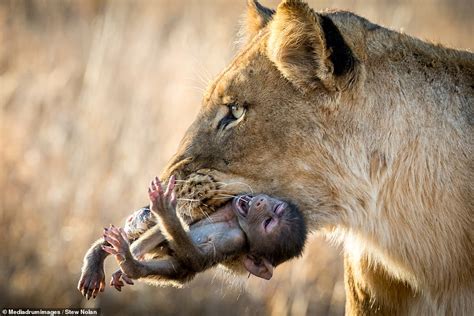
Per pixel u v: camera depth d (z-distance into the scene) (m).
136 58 19.72
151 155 16.80
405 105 9.52
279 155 9.54
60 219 16.09
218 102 9.78
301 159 9.53
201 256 8.91
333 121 9.54
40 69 20.81
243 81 9.69
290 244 9.30
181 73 18.84
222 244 9.26
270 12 10.95
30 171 16.72
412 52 9.70
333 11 10.10
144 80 18.69
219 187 9.55
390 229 9.58
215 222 9.45
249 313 15.01
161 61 19.69
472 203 9.31
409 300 10.00
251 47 9.96
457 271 9.46
